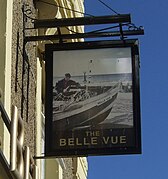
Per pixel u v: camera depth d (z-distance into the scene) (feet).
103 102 42.80
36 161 47.85
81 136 42.14
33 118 48.42
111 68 43.55
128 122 42.14
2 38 41.19
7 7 41.86
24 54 45.50
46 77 43.70
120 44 43.96
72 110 42.80
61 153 41.91
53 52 44.19
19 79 44.16
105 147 41.73
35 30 49.01
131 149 41.52
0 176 36.17
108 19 44.68
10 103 40.57
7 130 38.63
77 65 43.80
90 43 44.16
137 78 43.21
